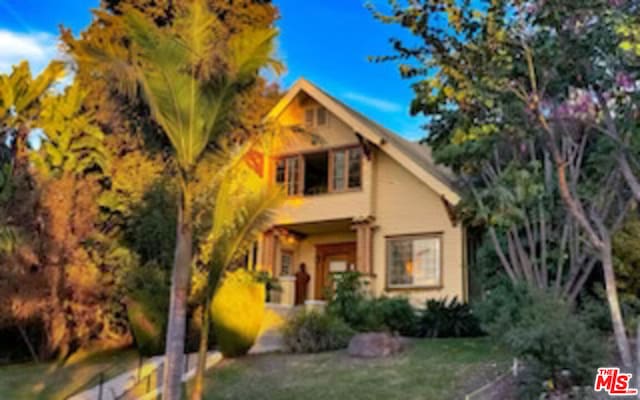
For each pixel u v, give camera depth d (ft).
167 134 27.09
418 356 37.76
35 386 37.96
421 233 58.13
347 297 50.85
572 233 34.78
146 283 47.75
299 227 66.69
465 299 54.44
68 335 47.39
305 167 66.08
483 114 33.12
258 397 31.68
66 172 50.80
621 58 28.07
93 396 34.68
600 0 27.37
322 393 31.30
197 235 45.34
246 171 49.08
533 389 26.37
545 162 35.29
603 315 33.78
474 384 30.37
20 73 59.36
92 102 55.77
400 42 33.30
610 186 30.27
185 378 36.22
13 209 46.06
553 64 29.66
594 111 27.99
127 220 54.54
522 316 29.84
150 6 66.49
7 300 43.96
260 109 59.21
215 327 41.29
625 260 35.83
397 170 61.16
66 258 46.91
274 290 60.90
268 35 27.27
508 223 34.40
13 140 59.21
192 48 26.27
